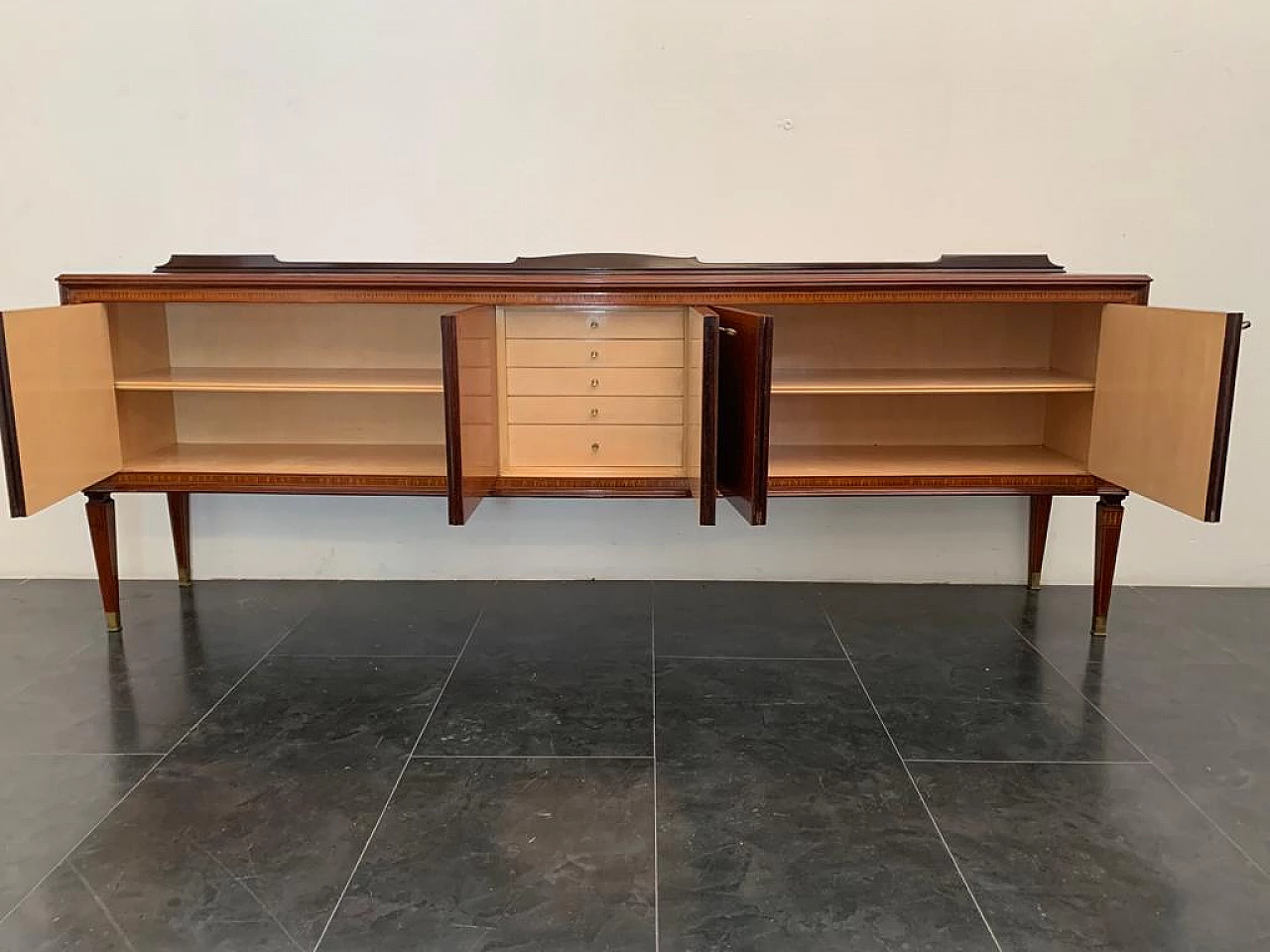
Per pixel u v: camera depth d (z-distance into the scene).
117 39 2.59
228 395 2.72
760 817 1.63
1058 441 2.62
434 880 1.45
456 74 2.61
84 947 1.30
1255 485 2.80
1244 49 2.57
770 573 2.88
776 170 2.66
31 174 2.65
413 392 2.33
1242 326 1.84
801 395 2.68
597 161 2.65
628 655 2.34
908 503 2.85
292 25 2.59
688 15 2.58
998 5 2.57
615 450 2.34
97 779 1.74
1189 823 1.61
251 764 1.80
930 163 2.65
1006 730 1.95
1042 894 1.42
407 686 2.15
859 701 2.09
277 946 1.31
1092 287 2.21
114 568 2.45
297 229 2.69
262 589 2.82
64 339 2.10
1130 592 2.81
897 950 1.30
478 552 2.88
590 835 1.57
